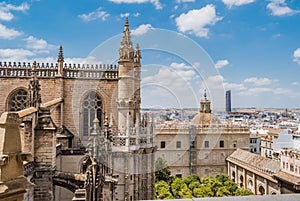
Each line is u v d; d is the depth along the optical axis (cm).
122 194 3441
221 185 7762
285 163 7012
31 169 2488
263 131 13925
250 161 8938
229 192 7531
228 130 10469
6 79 4238
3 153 752
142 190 3788
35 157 2586
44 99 4288
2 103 4231
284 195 739
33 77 2866
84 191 2448
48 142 2619
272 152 11269
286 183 6781
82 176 2648
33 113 2570
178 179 7769
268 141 12200
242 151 9906
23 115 2350
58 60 4319
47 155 2611
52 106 3609
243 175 9038
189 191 7188
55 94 4291
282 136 10900
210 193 7281
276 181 7162
